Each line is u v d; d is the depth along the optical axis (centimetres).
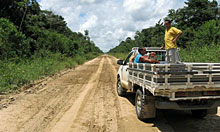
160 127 484
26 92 852
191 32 2750
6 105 656
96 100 738
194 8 3080
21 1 1995
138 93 525
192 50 1600
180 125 496
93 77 1357
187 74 413
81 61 2812
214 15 3052
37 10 2250
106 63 2928
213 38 2120
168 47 574
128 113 591
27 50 1762
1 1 1820
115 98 773
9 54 1491
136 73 543
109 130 465
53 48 2528
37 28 2264
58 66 1795
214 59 1214
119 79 812
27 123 505
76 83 1105
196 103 453
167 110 632
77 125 495
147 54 673
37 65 1464
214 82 427
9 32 1516
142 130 465
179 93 421
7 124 497
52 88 954
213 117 555
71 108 635
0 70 967
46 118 542
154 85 408
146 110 488
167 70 408
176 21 3238
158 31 3291
